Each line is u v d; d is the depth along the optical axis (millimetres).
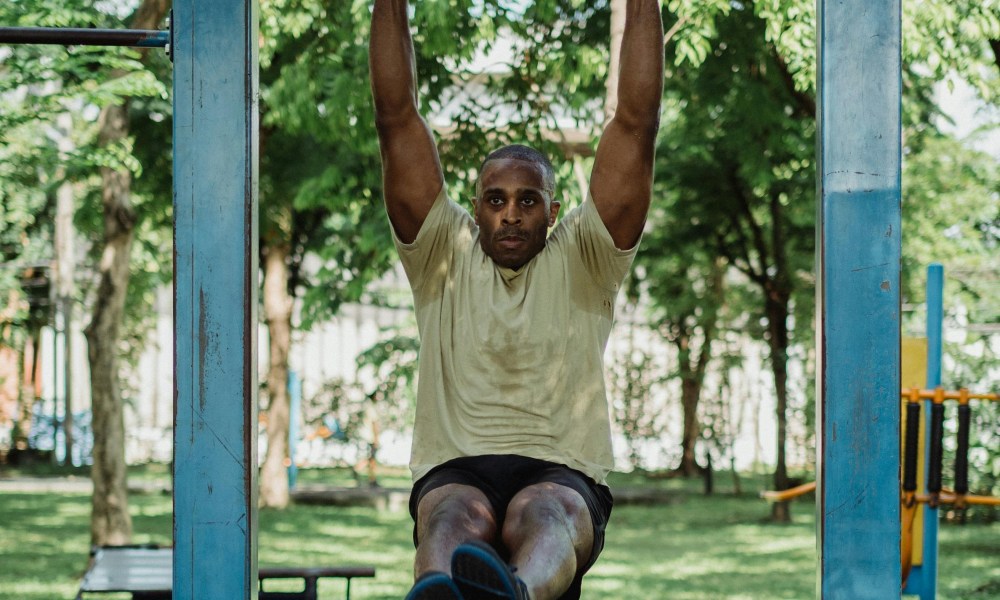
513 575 2574
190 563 2881
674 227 15906
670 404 21328
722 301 18000
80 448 22562
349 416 21781
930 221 14727
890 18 2918
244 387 2910
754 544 13141
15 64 9070
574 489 3051
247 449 2906
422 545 2863
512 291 3279
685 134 14055
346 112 10500
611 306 3355
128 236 11023
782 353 15242
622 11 7566
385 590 9781
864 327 2889
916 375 8867
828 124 2918
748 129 12336
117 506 10961
